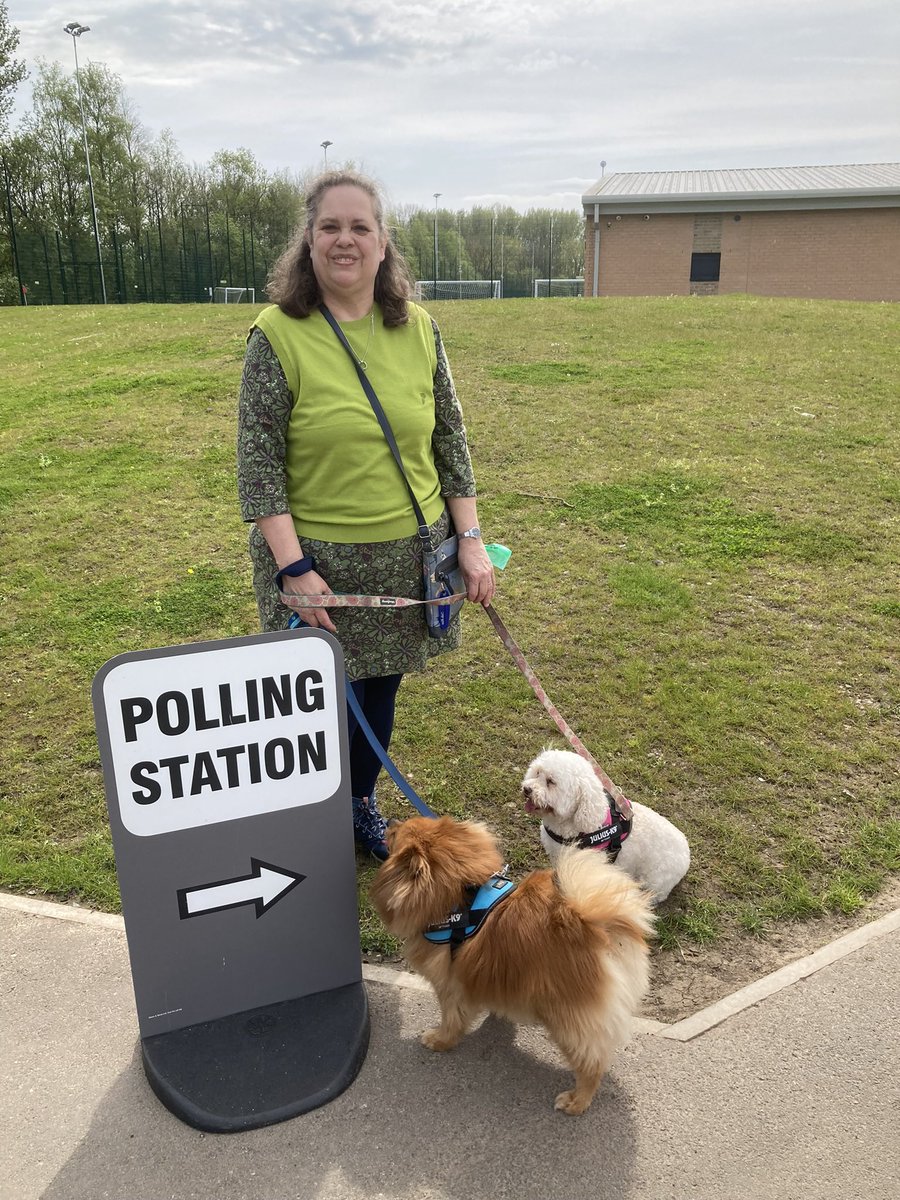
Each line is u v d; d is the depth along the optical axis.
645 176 34.47
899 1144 2.16
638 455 8.15
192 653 2.18
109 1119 2.25
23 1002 2.63
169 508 7.22
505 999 2.21
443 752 3.96
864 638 4.88
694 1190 2.05
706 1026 2.52
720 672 4.57
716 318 14.62
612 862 2.93
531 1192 2.05
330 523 2.68
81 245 48.53
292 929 2.50
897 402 9.57
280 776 2.36
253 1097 2.25
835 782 3.67
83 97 48.44
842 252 28.53
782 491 7.19
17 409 10.03
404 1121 2.24
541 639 4.99
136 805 2.22
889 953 2.76
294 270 2.63
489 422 9.15
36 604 5.57
